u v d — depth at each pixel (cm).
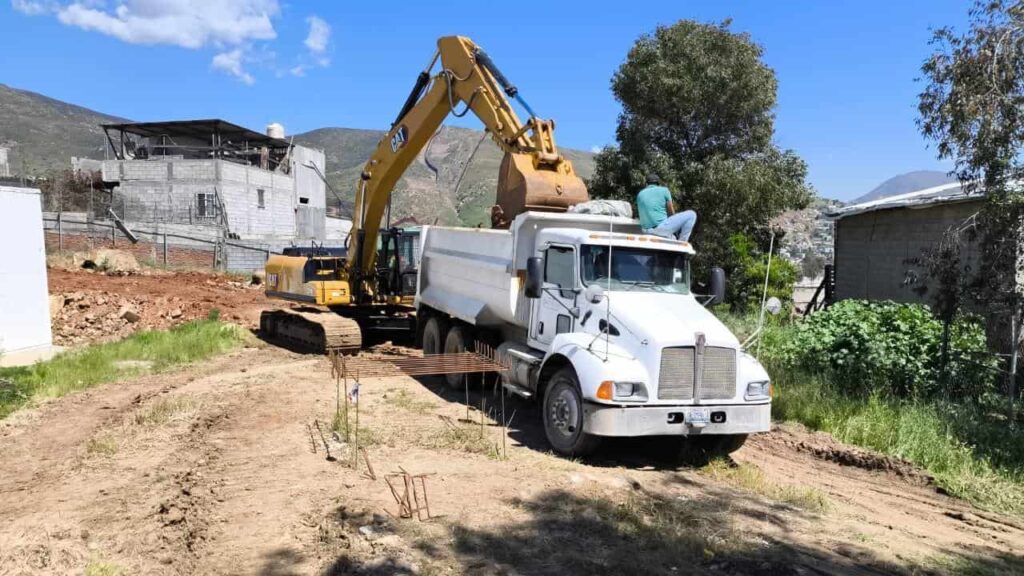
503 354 983
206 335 1544
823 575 479
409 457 748
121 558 501
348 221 5872
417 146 1309
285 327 1595
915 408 906
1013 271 880
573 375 780
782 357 1169
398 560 481
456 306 1147
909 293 1526
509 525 551
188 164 3856
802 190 1919
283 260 1628
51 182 3844
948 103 840
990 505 693
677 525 566
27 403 984
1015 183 852
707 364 746
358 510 569
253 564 486
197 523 563
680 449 838
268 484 655
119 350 1357
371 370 949
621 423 718
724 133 1941
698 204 1844
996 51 815
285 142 4659
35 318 1350
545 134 1033
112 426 876
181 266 3034
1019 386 1004
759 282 1847
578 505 599
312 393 1083
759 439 905
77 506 606
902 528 618
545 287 909
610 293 823
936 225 1468
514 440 852
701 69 1844
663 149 1966
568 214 948
